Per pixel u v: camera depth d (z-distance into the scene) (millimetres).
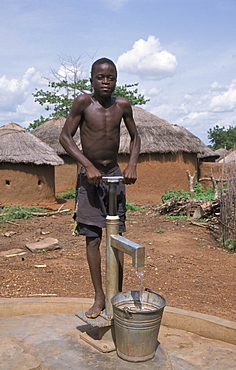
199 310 4531
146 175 19281
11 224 11938
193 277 6168
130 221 12203
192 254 7879
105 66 3426
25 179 16672
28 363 2975
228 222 9055
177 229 10805
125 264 7035
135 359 3174
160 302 3246
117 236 3393
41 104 36000
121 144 19031
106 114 3549
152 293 3334
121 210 3688
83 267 6832
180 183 19812
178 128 21688
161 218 12875
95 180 3357
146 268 6758
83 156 3445
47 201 17438
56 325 4023
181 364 3273
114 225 3430
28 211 14078
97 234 3635
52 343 3562
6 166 16328
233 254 7988
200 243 8898
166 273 6418
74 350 3422
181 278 6105
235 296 5141
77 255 7875
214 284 5750
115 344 3457
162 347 3500
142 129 19984
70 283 5789
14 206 15320
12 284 5738
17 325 4027
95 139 3566
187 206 13242
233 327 3729
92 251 3668
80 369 3094
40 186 17141
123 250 3236
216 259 7504
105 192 3584
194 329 3979
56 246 8453
